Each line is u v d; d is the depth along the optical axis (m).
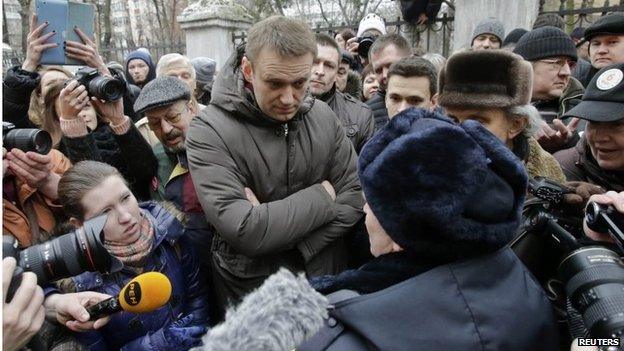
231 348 0.60
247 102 1.60
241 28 6.86
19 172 1.55
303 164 1.69
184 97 2.01
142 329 1.45
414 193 0.75
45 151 1.57
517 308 0.77
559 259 1.05
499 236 0.77
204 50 6.71
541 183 1.14
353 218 1.72
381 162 0.78
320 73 2.54
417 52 3.13
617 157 1.50
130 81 4.79
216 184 1.58
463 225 0.74
